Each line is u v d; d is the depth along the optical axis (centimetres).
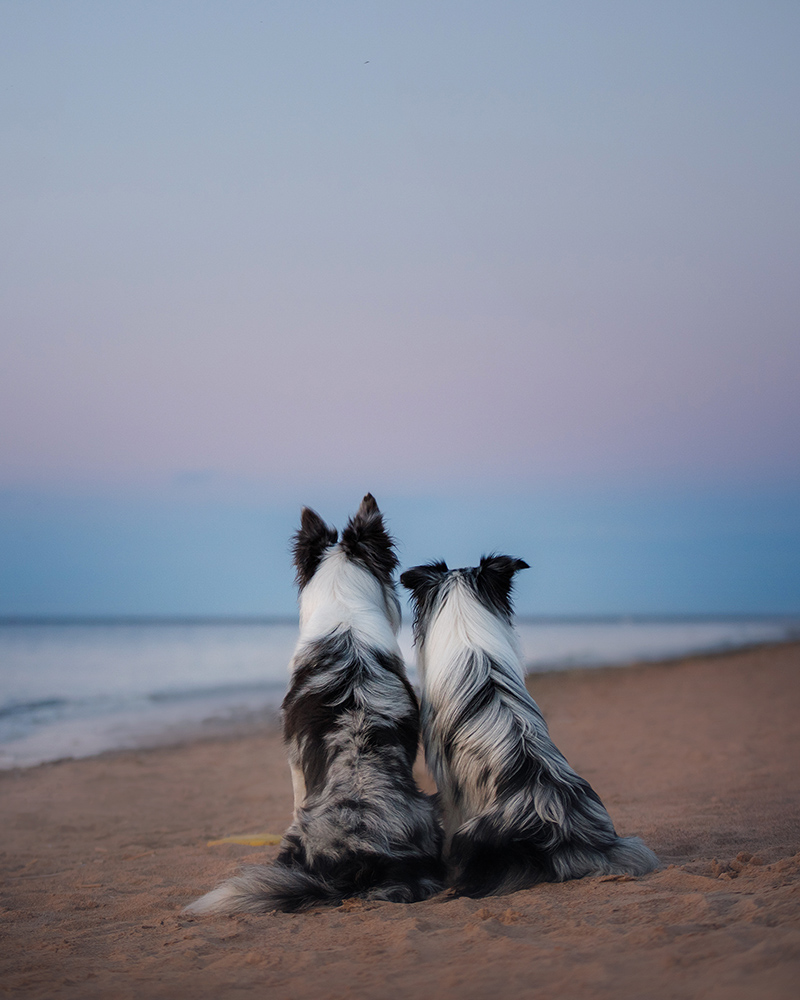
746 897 332
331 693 440
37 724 1562
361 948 317
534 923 330
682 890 365
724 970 239
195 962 317
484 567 491
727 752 1023
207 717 1645
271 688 2108
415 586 500
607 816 424
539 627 6266
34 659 3111
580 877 399
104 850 697
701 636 4119
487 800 416
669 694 1748
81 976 311
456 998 249
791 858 397
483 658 444
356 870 400
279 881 403
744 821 604
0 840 751
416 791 423
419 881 403
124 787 1007
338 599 495
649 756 1055
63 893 518
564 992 242
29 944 382
